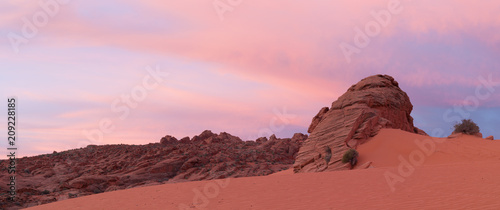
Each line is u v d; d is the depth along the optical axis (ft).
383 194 53.01
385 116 158.30
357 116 142.00
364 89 173.78
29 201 220.23
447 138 132.98
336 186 62.80
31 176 312.71
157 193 73.67
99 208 63.93
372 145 132.05
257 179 79.15
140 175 314.96
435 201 45.91
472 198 45.57
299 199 55.11
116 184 288.71
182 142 492.13
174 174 330.13
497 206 40.93
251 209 51.19
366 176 69.77
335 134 141.59
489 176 58.18
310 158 139.74
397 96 171.01
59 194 246.27
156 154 380.37
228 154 389.19
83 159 387.55
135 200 68.23
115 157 391.65
